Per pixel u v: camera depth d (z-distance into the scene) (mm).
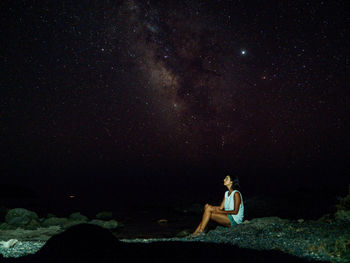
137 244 4898
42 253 4059
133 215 11609
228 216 6445
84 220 9844
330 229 5480
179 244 5000
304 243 4871
